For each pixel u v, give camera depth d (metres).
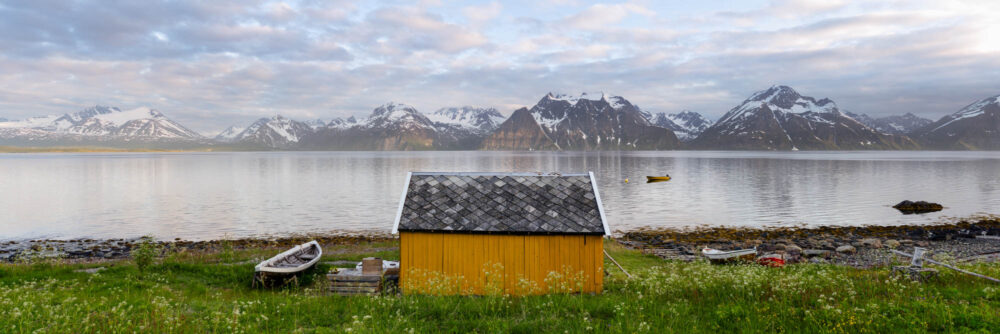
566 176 20.42
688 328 11.86
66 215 58.28
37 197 76.00
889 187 87.25
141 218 56.09
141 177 122.25
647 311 13.44
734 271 19.03
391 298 15.05
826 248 36.59
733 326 11.94
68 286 19.55
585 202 19.02
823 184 94.31
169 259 27.33
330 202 69.69
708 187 90.56
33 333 11.22
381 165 196.38
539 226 17.89
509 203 18.95
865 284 15.87
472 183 19.95
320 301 15.61
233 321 12.52
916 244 37.81
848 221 52.97
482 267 17.88
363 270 19.58
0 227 50.81
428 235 18.05
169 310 14.01
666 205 66.25
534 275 17.83
